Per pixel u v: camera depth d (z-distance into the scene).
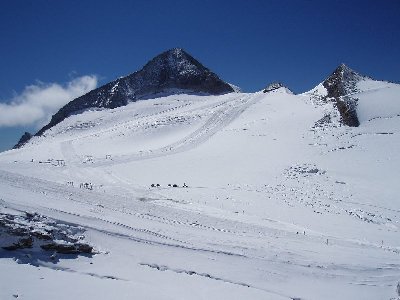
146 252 17.78
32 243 15.41
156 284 14.93
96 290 13.26
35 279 13.20
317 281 17.62
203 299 14.23
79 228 18.12
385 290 17.30
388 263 20.39
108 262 16.16
